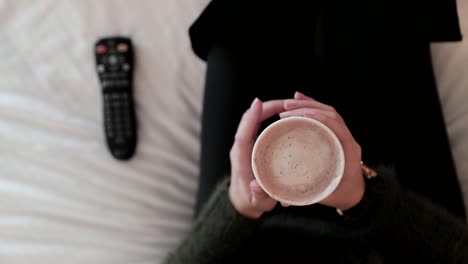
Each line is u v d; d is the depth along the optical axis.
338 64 1.04
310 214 1.00
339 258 0.93
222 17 1.04
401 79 1.04
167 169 1.14
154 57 1.15
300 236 0.98
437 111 1.04
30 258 1.09
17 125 1.12
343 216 0.89
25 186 1.10
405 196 0.89
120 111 1.12
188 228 1.10
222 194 0.95
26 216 1.10
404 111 1.03
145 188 1.12
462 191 1.09
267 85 1.04
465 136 1.09
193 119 1.15
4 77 1.13
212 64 1.05
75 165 1.12
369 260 0.91
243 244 0.96
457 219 0.93
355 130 1.04
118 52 1.13
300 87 1.04
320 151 0.71
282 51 1.05
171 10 1.14
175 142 1.15
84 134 1.13
